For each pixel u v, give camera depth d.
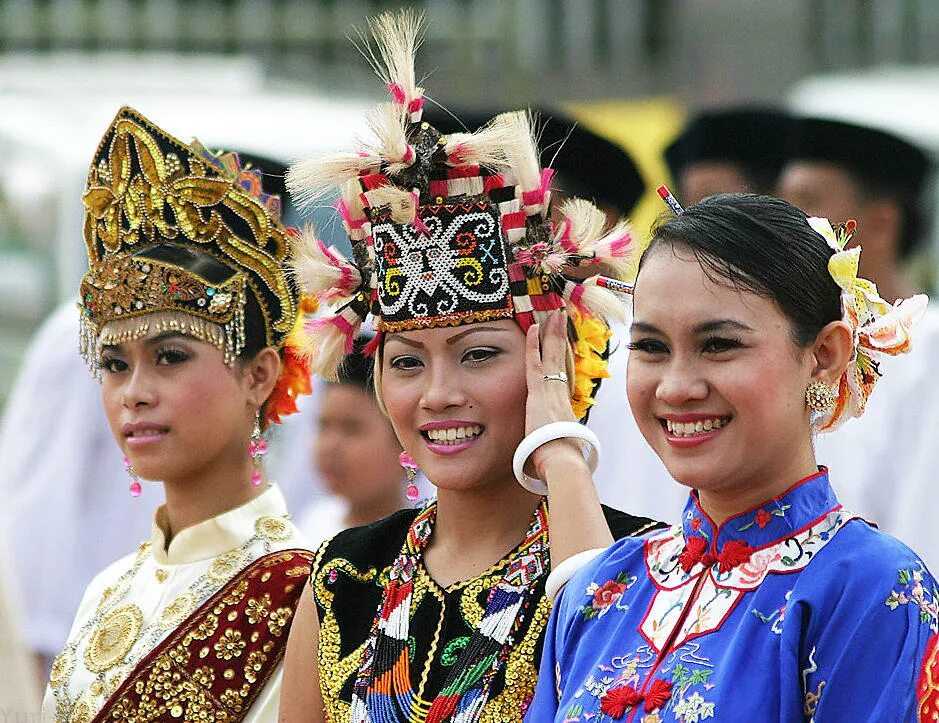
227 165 10.98
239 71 28.36
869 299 7.80
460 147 9.16
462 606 8.91
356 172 9.41
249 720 10.15
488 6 35.44
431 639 8.89
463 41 35.19
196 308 10.55
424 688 8.76
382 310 9.33
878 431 13.11
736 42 34.66
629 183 14.55
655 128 25.42
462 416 9.09
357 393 15.49
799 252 7.46
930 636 6.98
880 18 33.88
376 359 9.55
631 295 9.15
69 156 25.75
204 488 10.74
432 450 9.16
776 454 7.42
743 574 7.39
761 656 7.09
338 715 9.02
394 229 9.21
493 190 9.21
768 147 15.13
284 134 24.05
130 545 17.25
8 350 25.59
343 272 9.76
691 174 15.45
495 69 35.06
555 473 8.91
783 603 7.20
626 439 14.23
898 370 13.13
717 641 7.28
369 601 9.31
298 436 18.38
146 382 10.55
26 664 6.00
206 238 10.72
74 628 10.98
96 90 26.47
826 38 34.22
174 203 10.70
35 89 26.64
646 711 7.24
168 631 10.33
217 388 10.60
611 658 7.60
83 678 10.50
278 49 34.12
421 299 9.13
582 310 9.43
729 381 7.36
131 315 10.55
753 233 7.45
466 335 9.12
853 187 14.31
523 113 9.51
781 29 34.47
